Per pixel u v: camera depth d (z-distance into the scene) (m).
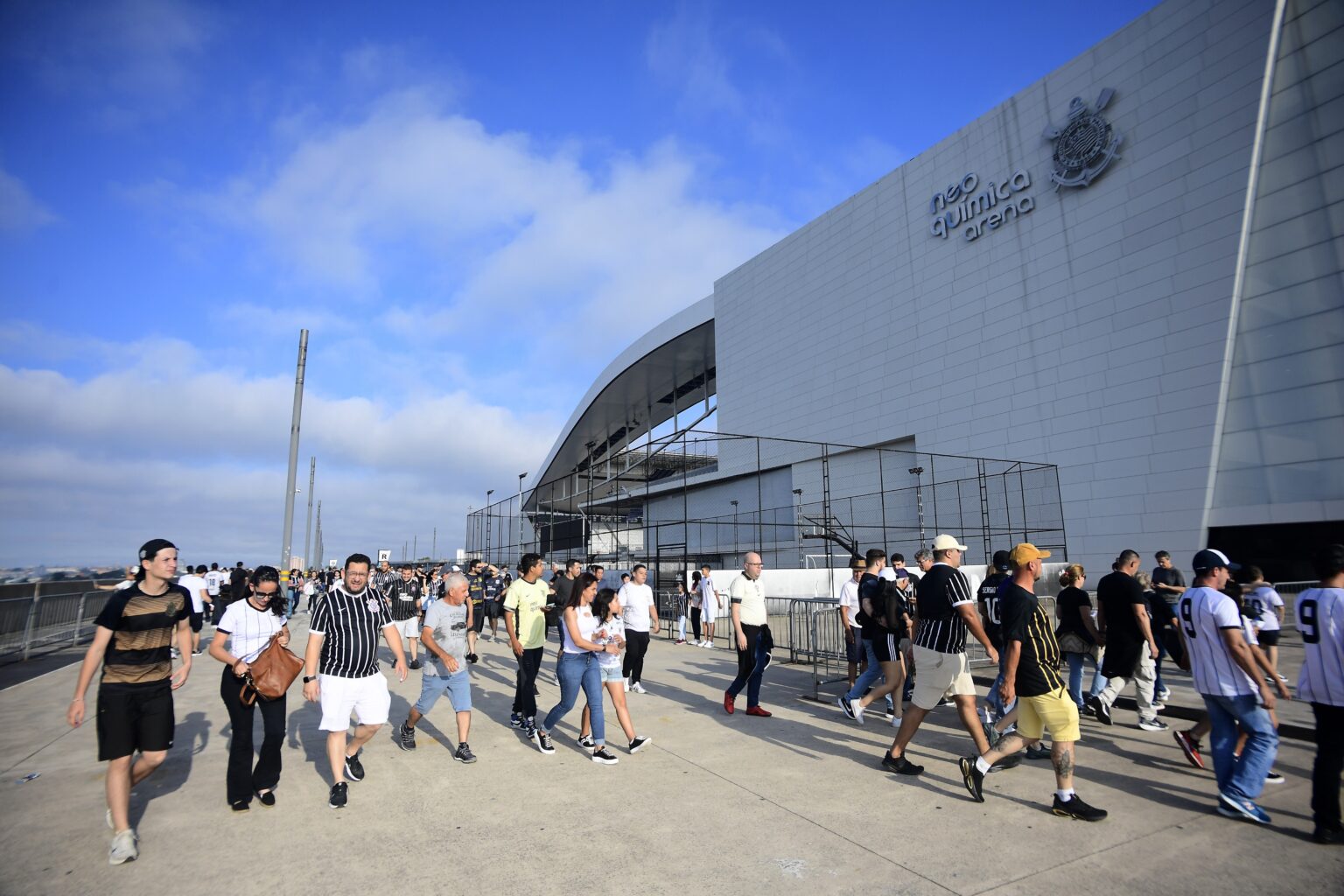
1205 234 20.06
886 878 4.00
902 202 31.12
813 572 23.03
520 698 7.75
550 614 10.12
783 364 37.75
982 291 27.05
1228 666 4.89
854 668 9.26
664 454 38.25
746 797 5.44
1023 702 5.12
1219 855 4.26
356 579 5.58
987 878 4.00
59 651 15.45
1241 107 19.41
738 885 3.94
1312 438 17.56
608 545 38.53
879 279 32.09
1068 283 23.86
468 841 4.58
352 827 4.84
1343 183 17.42
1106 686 7.36
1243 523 18.73
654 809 5.17
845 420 33.53
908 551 29.67
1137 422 21.48
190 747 7.06
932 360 29.12
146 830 4.79
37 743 7.34
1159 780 5.68
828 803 5.27
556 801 5.38
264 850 4.45
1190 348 20.23
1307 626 4.55
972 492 26.92
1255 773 4.78
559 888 3.91
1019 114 25.89
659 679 11.21
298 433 20.64
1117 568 7.36
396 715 8.67
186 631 4.95
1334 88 17.70
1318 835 4.41
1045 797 5.33
